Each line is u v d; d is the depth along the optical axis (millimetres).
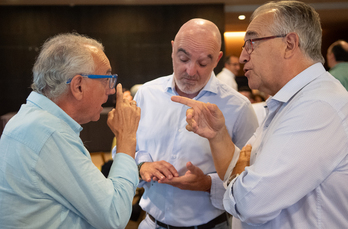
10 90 7047
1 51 6953
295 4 1017
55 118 955
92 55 1032
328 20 8711
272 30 1006
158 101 1571
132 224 2848
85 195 916
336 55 3551
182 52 1368
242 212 921
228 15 7531
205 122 1172
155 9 7098
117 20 7098
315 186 864
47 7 6918
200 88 1479
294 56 1005
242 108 1513
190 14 7070
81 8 6988
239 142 1521
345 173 865
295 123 879
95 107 1076
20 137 912
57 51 990
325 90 903
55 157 902
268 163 882
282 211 944
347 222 874
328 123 851
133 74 7289
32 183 888
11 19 6895
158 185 1505
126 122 1138
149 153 1562
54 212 917
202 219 1456
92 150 6379
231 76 5504
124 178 1035
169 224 1476
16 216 895
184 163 1483
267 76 1046
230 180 1122
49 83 988
